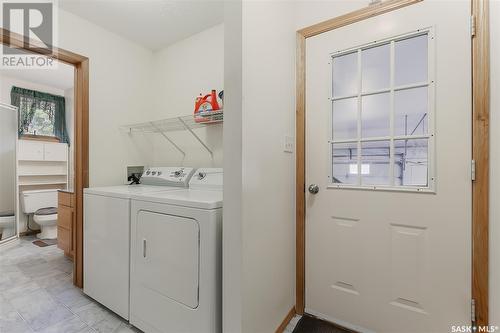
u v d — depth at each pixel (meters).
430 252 1.25
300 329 1.48
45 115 3.74
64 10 1.82
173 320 1.27
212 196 1.38
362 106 1.45
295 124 1.65
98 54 2.03
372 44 1.40
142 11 1.87
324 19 1.56
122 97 2.22
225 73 1.14
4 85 3.38
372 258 1.40
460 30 1.17
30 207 3.44
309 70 1.61
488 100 1.11
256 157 1.20
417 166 1.30
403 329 1.32
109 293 1.62
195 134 2.17
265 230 1.29
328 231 1.54
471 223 1.15
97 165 2.02
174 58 2.35
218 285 1.18
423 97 1.28
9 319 1.58
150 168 2.28
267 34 1.30
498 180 1.06
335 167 1.55
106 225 1.64
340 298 1.50
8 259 2.66
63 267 2.44
